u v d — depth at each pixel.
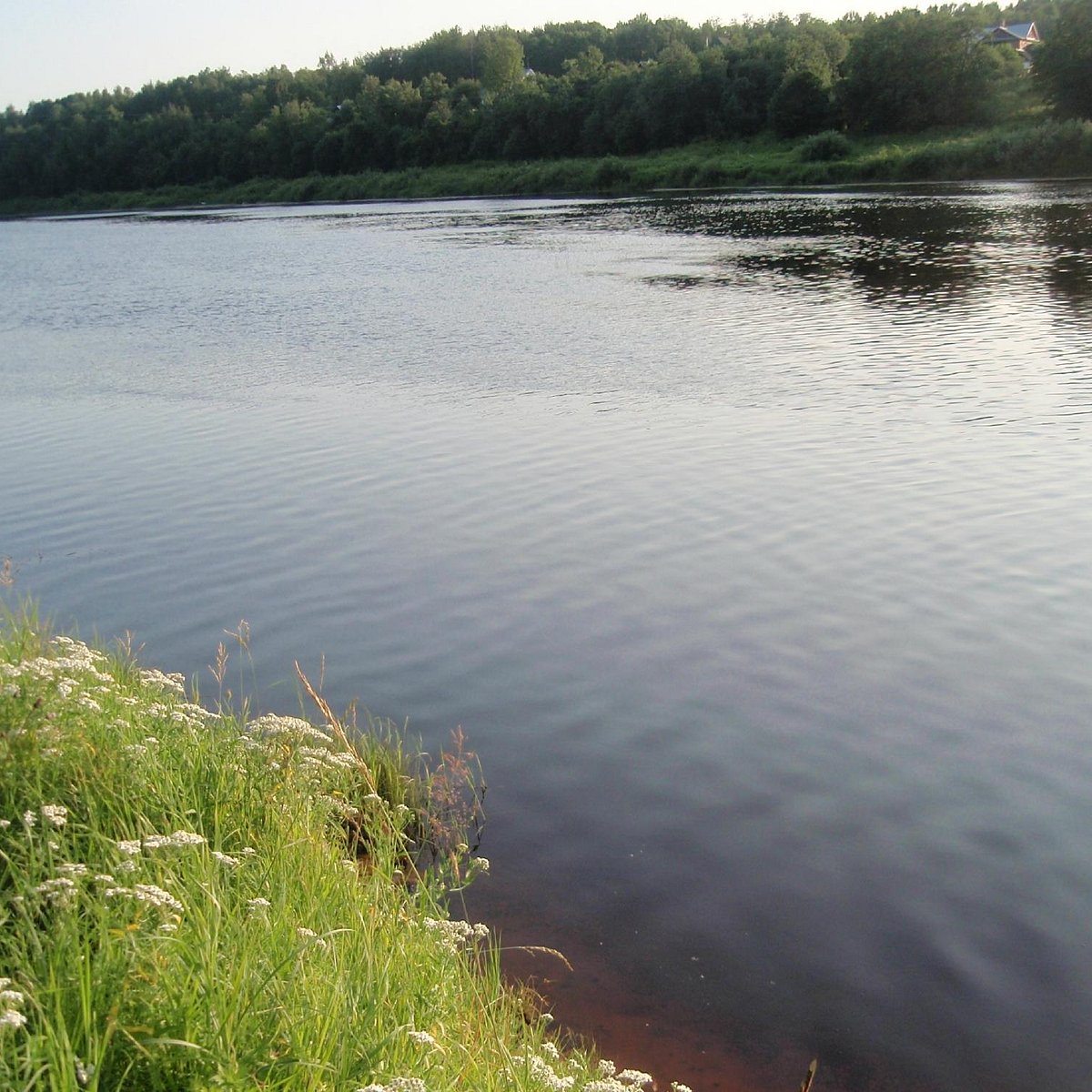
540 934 6.61
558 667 10.34
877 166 82.69
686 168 94.88
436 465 17.55
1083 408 19.02
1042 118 87.88
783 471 16.19
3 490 17.31
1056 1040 5.76
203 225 90.00
